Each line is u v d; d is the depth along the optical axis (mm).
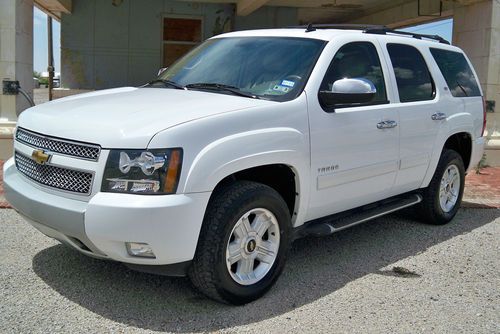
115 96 4500
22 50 9320
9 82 9055
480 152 6859
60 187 3736
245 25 15180
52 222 3725
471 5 10453
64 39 14336
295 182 4293
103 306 3912
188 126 3605
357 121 4727
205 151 3613
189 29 14875
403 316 3951
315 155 4355
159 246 3473
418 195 5977
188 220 3525
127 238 3449
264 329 3666
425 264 5059
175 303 3992
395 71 5410
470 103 6535
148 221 3412
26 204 3916
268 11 15328
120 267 4625
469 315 4008
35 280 4312
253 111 3977
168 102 4113
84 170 3598
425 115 5613
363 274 4746
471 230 6230
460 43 10766
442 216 6293
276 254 4168
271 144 3986
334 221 4922
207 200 3621
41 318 3701
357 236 5855
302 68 4559
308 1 14844
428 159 5781
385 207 5473
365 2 15414
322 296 4238
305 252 5273
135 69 14742
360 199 5004
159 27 14688
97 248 3604
